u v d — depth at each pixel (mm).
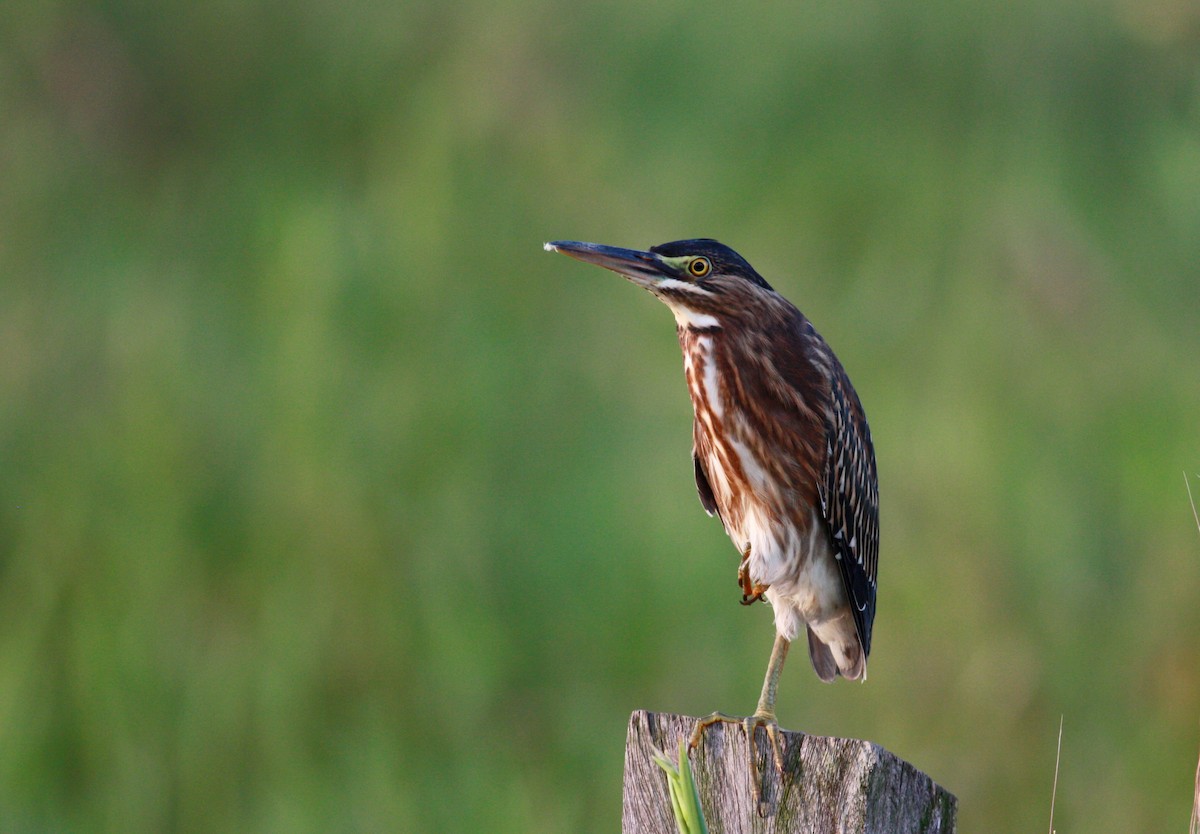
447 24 13828
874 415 12227
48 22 14039
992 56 13547
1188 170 13047
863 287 12703
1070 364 12453
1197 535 11922
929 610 11812
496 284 12406
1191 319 12812
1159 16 13539
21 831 10180
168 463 11383
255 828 10438
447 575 11172
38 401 11977
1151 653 11766
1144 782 11453
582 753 10867
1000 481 11852
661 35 13438
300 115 13719
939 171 13148
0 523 11344
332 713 10875
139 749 10578
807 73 13422
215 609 11203
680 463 11977
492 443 11625
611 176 13109
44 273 12844
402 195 12492
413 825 10438
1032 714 11641
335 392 11516
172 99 14023
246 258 12586
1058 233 12867
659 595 11336
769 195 13125
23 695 10578
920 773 4906
